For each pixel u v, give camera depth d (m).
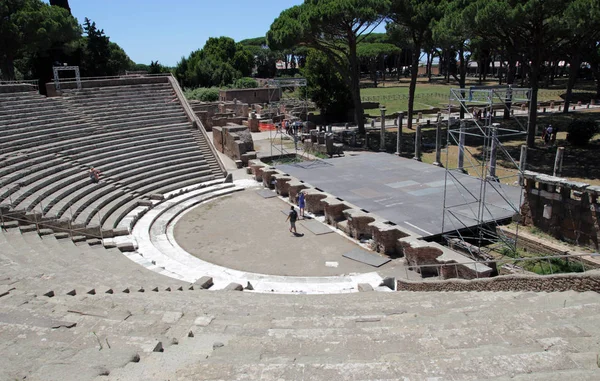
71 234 19.81
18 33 42.31
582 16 27.05
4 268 13.09
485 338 6.84
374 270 18.78
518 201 23.14
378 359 6.26
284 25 41.72
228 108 59.06
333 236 22.42
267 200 28.17
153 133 33.94
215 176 32.03
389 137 45.94
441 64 113.19
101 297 11.04
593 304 8.31
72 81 37.56
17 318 8.25
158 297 12.11
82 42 60.41
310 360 6.29
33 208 20.38
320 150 38.19
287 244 21.61
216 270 18.86
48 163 25.14
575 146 37.38
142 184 28.20
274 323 8.86
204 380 5.55
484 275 15.63
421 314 9.47
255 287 17.02
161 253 20.48
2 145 24.77
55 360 6.26
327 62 55.22
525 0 30.81
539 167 31.78
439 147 32.47
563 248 18.45
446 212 22.22
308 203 25.64
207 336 7.63
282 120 56.25
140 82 39.72
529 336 6.78
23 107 29.97
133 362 6.23
